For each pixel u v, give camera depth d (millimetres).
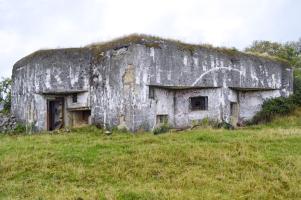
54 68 17453
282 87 20891
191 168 10156
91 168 10297
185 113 18000
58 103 18188
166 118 17500
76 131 16078
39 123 17828
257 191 8852
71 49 17406
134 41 15852
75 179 9711
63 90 17281
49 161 10688
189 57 17266
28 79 18375
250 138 12969
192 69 17312
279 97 20172
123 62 15977
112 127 16062
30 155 11273
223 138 12992
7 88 23047
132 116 15562
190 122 17938
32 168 10430
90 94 16938
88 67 17047
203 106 18172
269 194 8766
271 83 20281
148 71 15969
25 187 9289
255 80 19578
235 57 18859
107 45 16703
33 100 18047
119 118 15922
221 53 18391
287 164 10469
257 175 9766
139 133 15227
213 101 18047
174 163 10508
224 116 18219
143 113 15867
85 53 17156
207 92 18062
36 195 8773
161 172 9945
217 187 9102
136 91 15641
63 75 17312
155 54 16219
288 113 19531
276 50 28922
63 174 9914
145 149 11500
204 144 12031
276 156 10984
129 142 12945
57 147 12242
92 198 8391
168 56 16625
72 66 17234
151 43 16172
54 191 9000
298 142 12562
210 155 10906
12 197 8742
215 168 10195
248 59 19375
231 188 9000
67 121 17859
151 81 16062
